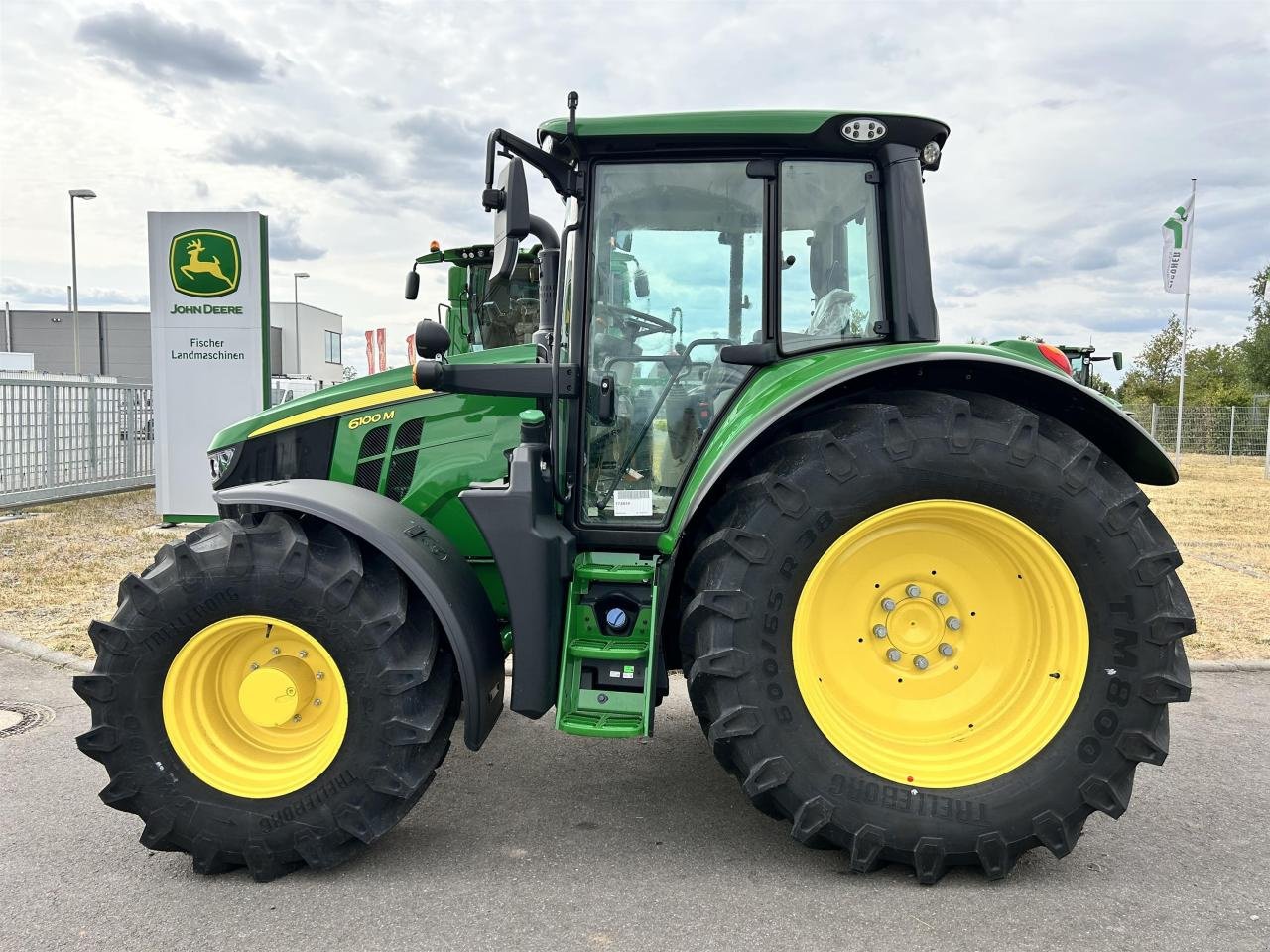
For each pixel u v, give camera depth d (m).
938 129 3.07
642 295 3.15
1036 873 2.79
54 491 10.89
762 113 2.97
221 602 2.73
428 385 3.11
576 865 2.84
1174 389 39.34
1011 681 2.88
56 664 5.02
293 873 2.80
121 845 2.99
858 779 2.70
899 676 2.90
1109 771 2.69
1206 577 7.34
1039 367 2.79
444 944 2.39
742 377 3.13
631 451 3.18
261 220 9.00
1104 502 2.70
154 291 8.99
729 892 2.67
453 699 2.94
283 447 3.62
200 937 2.44
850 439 2.71
